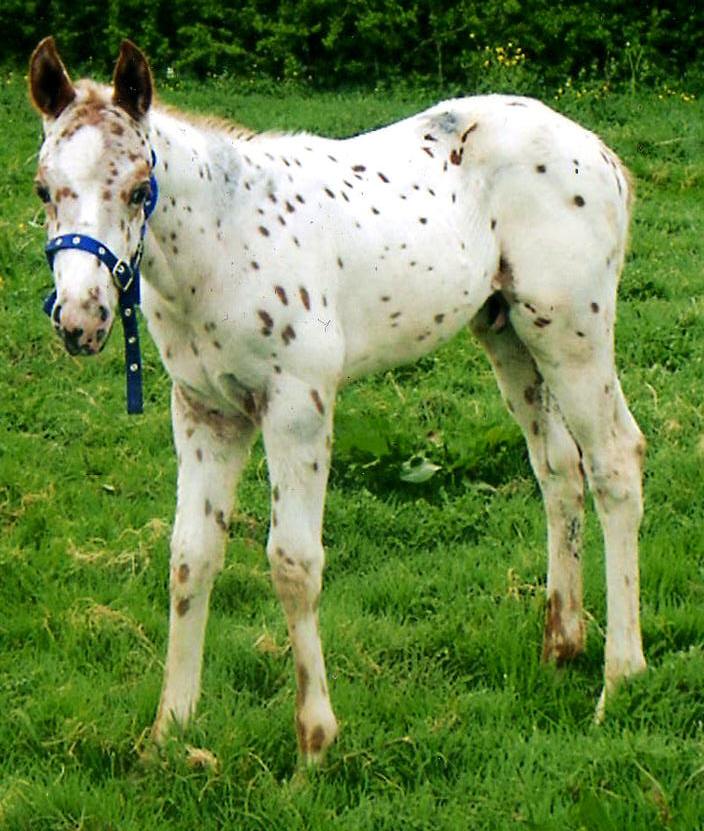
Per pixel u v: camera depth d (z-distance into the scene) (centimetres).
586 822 388
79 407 731
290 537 425
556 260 471
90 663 505
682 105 1376
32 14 1562
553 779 418
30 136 1223
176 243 410
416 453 662
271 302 416
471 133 480
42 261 929
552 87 1455
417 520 614
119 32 1528
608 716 455
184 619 448
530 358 500
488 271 475
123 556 575
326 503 628
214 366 424
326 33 1512
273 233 421
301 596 427
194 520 445
